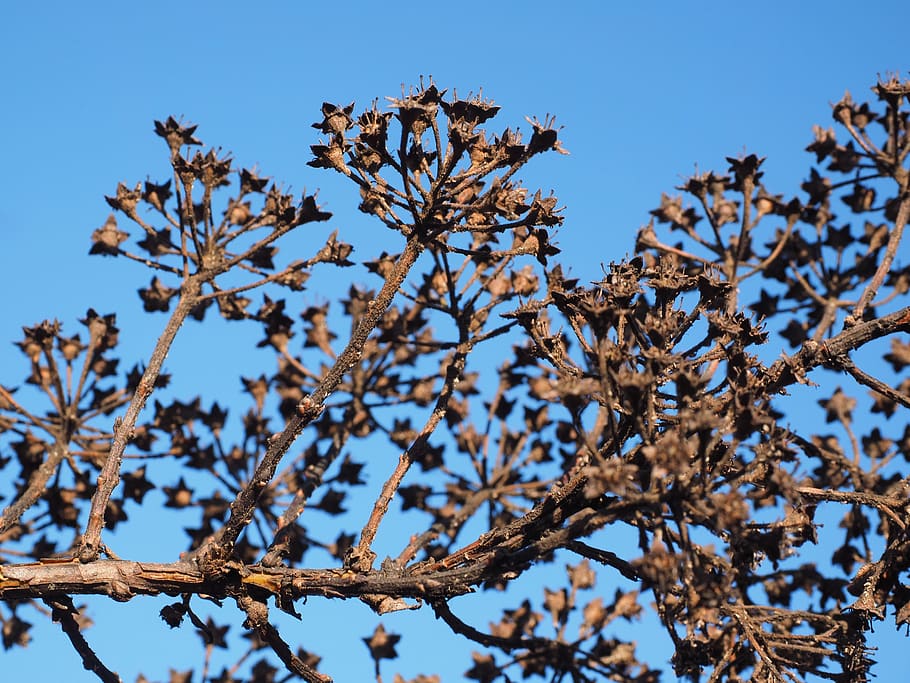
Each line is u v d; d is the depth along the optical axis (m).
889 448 17.97
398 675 17.28
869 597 12.77
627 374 11.37
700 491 10.73
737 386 11.84
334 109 12.79
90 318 17.89
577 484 12.49
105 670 14.31
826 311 18.91
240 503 13.12
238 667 17.72
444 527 17.28
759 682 12.68
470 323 16.33
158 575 13.55
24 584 13.42
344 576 13.30
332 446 16.84
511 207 12.92
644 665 17.12
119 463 14.21
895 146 17.80
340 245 16.72
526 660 17.50
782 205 19.06
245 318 18.52
